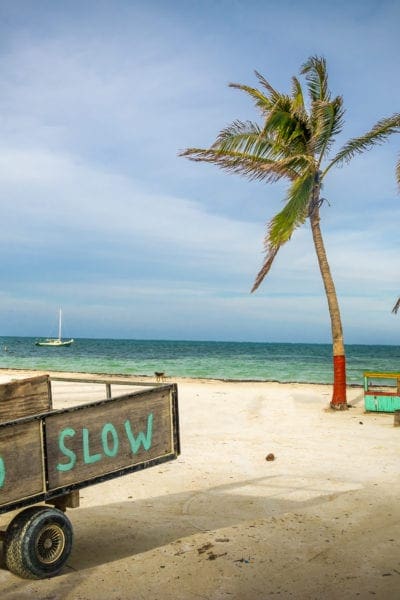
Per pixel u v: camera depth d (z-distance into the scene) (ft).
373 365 191.21
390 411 46.91
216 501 23.24
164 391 17.66
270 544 18.01
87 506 22.91
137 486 25.85
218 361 191.83
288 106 49.78
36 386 17.22
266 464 29.96
